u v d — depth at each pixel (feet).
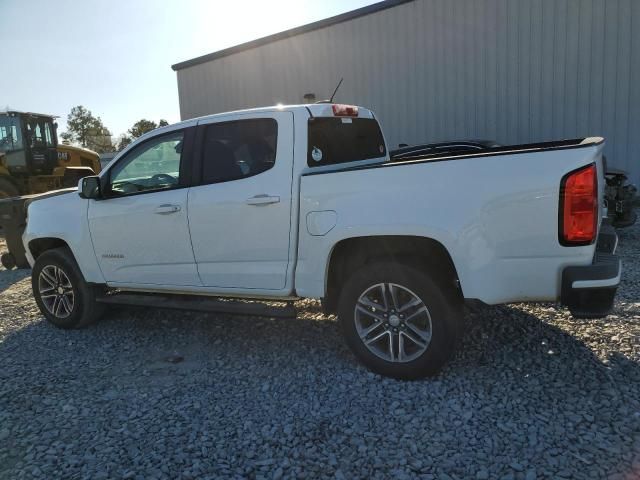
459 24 38.68
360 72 43.55
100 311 16.62
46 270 16.57
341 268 12.55
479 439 9.22
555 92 36.17
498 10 37.14
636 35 33.30
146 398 11.50
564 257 9.88
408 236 11.16
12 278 24.72
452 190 10.48
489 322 14.75
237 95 50.60
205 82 52.31
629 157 34.58
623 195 24.62
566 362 11.99
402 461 8.73
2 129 47.21
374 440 9.38
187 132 14.03
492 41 37.70
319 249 11.93
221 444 9.52
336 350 13.64
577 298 9.89
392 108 42.45
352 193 11.46
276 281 12.70
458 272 10.54
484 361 12.32
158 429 10.15
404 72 41.47
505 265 10.23
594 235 9.77
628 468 8.20
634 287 17.35
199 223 13.46
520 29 36.65
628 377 11.10
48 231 16.37
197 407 10.98
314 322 15.94
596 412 9.86
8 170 48.06
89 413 10.91
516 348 12.94
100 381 12.53
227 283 13.42
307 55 45.96
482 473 8.30
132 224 14.62
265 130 12.90
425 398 10.75
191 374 12.73
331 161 13.47
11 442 9.92
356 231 11.36
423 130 41.32
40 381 12.62
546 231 9.89
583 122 35.63
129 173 15.02
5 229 26.09
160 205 14.01
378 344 12.07
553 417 9.77
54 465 9.10
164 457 9.20
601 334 13.42
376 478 8.36
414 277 11.16
